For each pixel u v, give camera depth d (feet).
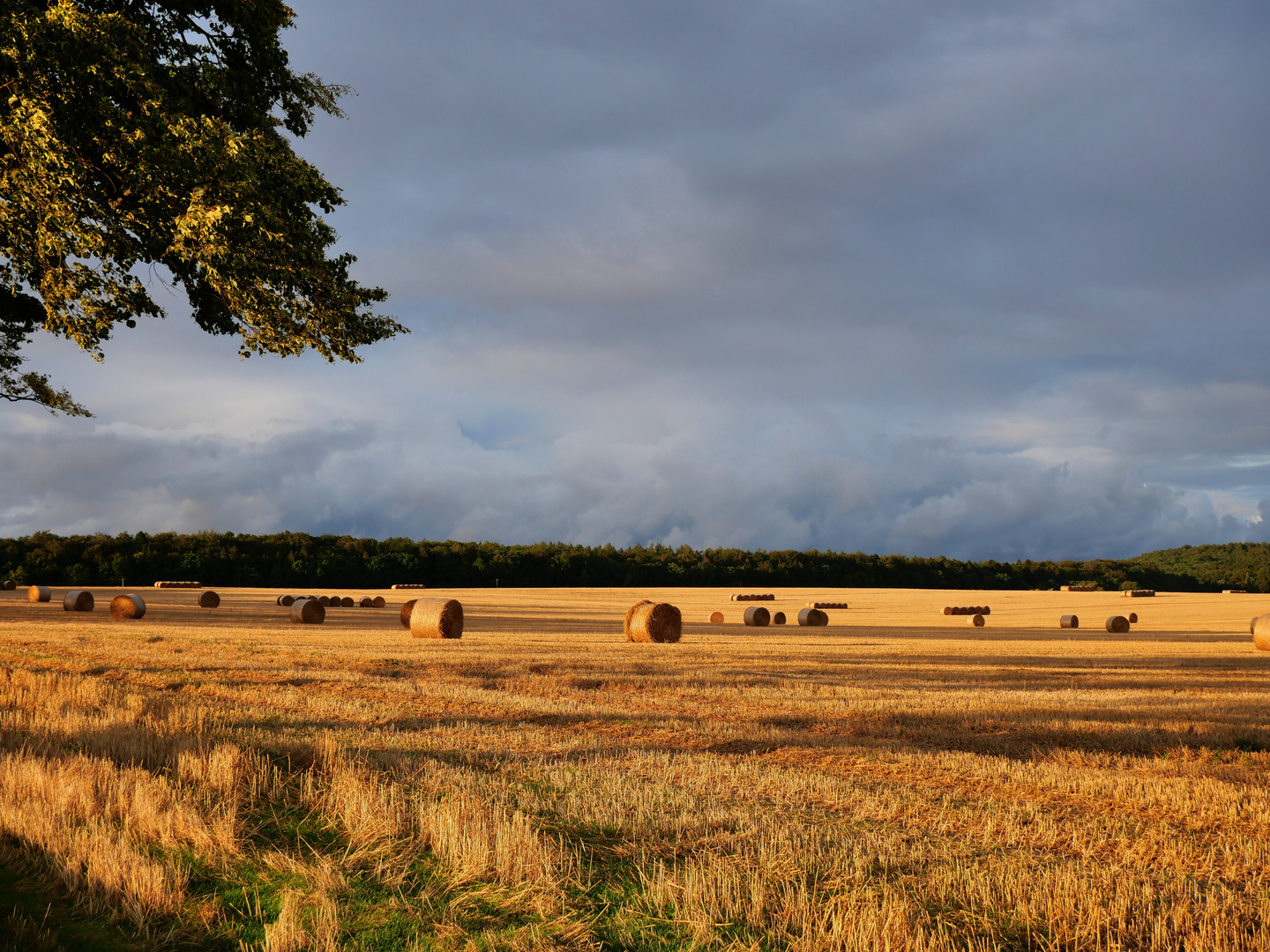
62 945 13.87
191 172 31.04
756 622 139.54
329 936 13.83
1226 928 14.46
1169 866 18.26
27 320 39.09
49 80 29.78
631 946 14.08
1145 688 49.57
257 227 32.40
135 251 34.55
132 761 24.08
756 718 36.99
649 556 423.23
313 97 40.19
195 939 14.28
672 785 24.31
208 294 38.24
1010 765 27.53
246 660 56.54
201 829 18.70
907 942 13.70
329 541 389.60
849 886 16.40
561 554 389.60
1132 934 14.60
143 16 35.60
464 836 18.21
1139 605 218.59
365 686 45.09
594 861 17.95
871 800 22.72
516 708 38.45
